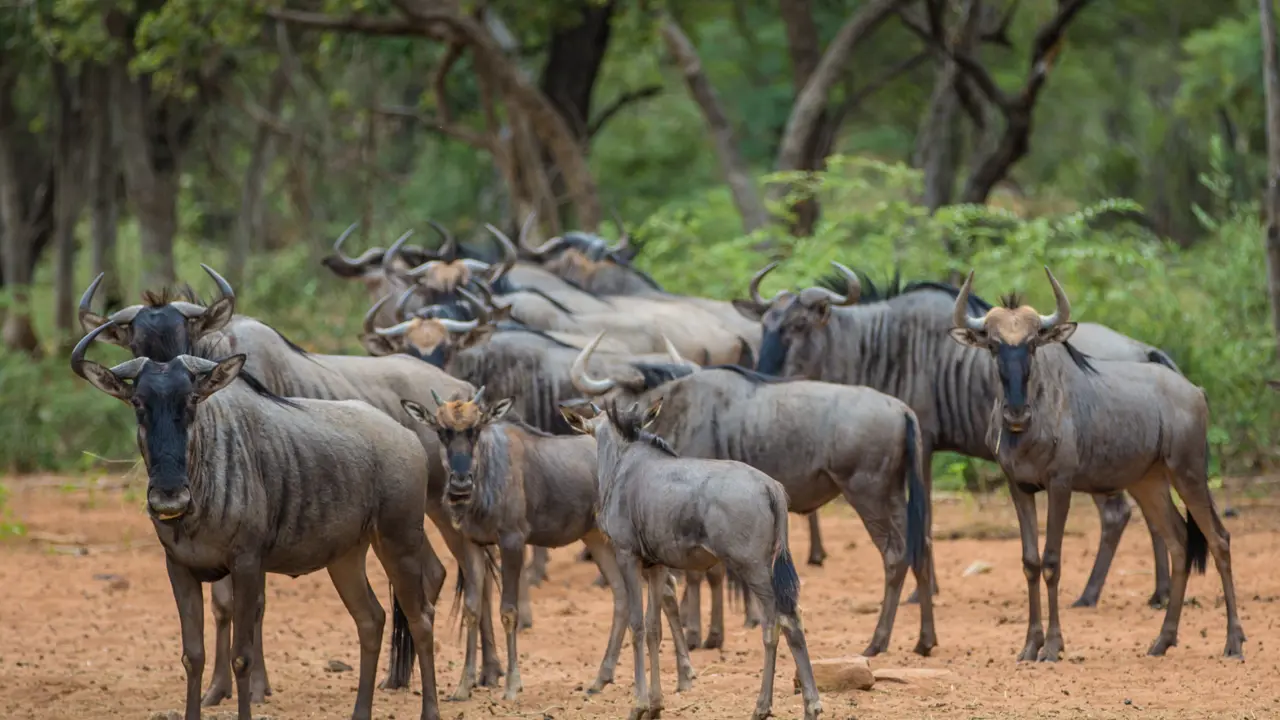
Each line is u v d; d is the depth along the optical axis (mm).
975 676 39781
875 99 143750
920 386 50594
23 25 107688
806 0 107375
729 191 128375
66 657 44969
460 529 38562
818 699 32906
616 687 39562
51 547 65562
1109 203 78375
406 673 39969
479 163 155500
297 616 52094
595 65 119312
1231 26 138500
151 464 29969
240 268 124188
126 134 108250
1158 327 74562
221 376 30453
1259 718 34219
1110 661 41688
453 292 58312
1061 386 41719
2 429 92625
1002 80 140875
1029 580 42312
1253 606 49250
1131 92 185250
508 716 36188
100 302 116938
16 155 131375
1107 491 43250
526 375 51188
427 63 133250
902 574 43125
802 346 51438
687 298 69312
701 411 43531
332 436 33406
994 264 77562
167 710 37500
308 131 130750
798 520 71812
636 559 34906
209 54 107188
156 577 59906
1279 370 72312
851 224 86062
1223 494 71312
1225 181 83125
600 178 157125
